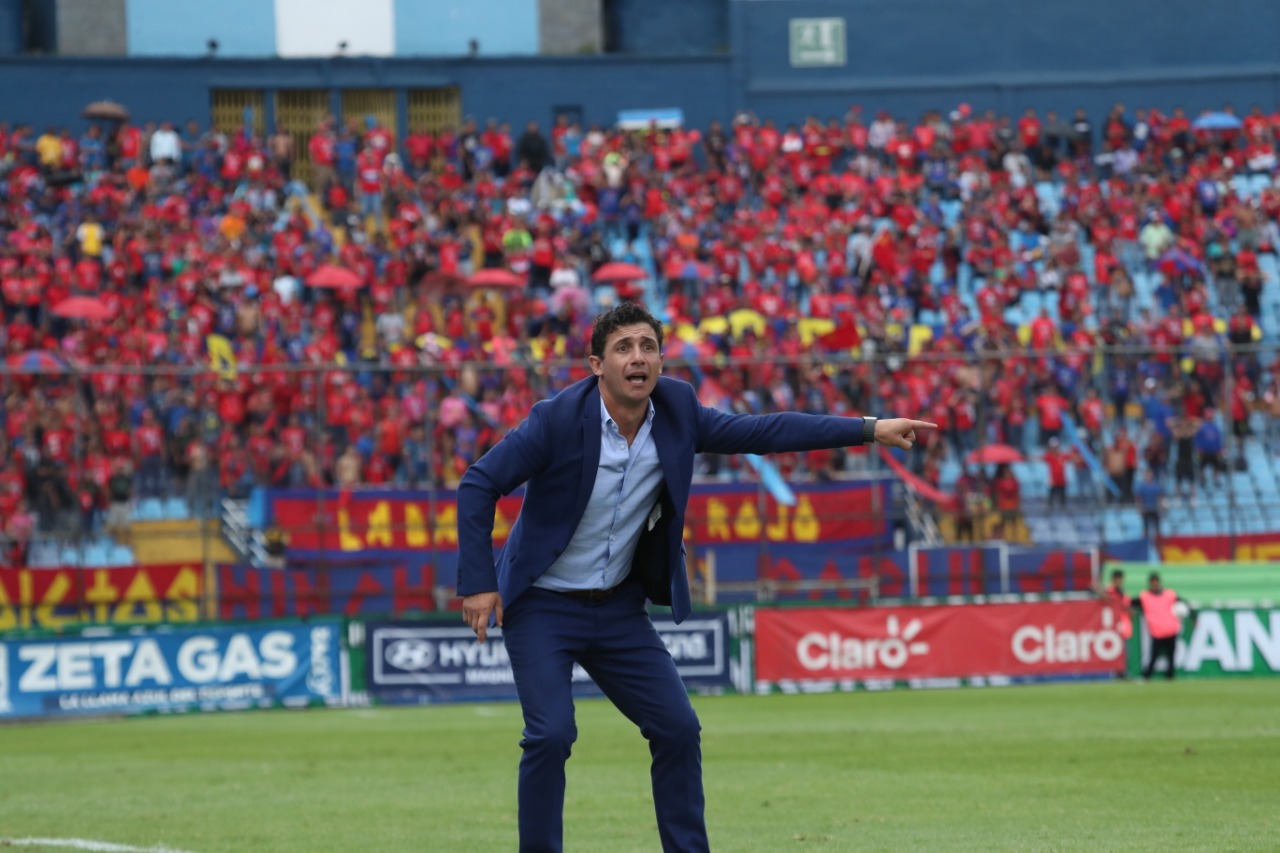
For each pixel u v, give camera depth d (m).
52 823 15.43
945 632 36.94
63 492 39.78
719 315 52.16
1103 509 42.19
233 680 34.53
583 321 51.53
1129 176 63.06
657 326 8.89
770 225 58.22
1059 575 41.31
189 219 56.25
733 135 64.38
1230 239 59.22
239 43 66.00
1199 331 51.00
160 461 41.09
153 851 13.09
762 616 36.44
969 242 57.97
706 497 41.03
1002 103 68.31
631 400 8.83
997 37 68.50
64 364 43.16
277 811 16.14
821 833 13.41
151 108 64.06
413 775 19.89
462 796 17.30
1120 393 43.75
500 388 42.34
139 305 50.66
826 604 38.19
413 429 41.88
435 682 35.56
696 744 9.10
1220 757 19.31
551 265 55.56
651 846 12.95
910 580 41.16
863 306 53.34
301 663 35.03
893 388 44.53
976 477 42.78
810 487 41.28
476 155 61.38
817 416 9.08
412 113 66.31
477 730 27.64
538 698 8.90
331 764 21.73
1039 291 56.34
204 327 49.09
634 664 9.13
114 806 16.97
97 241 52.56
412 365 39.62
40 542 39.84
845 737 23.91
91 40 65.00
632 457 8.95
